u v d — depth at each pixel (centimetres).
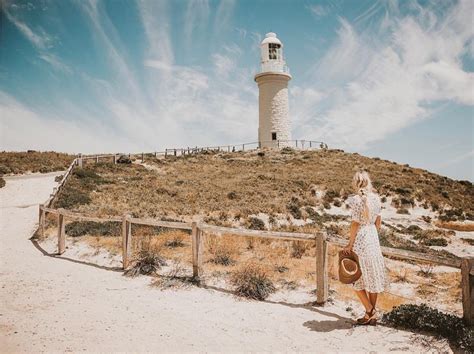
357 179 527
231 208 2319
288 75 5350
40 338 500
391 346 467
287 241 1291
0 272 898
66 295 707
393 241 1700
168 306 640
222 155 5103
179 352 457
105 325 549
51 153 4828
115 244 1180
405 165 4619
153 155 4891
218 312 609
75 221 1566
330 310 615
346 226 2148
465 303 482
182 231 1464
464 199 3450
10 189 2739
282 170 4019
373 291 513
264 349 466
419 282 875
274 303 658
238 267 905
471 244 2069
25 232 1554
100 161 4094
